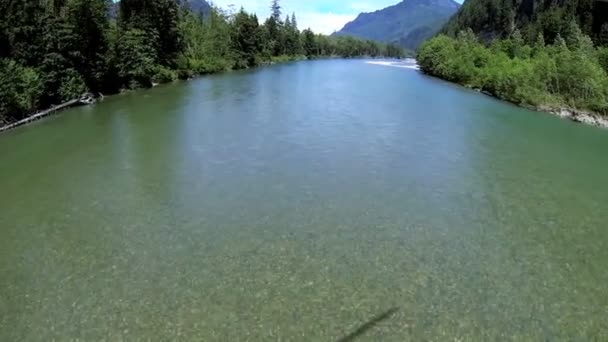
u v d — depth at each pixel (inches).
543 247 762.2
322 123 1631.4
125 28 2746.1
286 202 918.4
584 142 1510.8
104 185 999.6
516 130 1652.3
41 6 1966.0
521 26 5482.3
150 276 653.9
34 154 1227.2
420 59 4503.0
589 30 3983.8
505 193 1002.7
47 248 730.8
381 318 571.2
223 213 864.3
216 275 658.2
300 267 681.6
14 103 1608.0
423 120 1749.5
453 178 1086.4
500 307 598.9
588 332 557.0
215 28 4215.1
